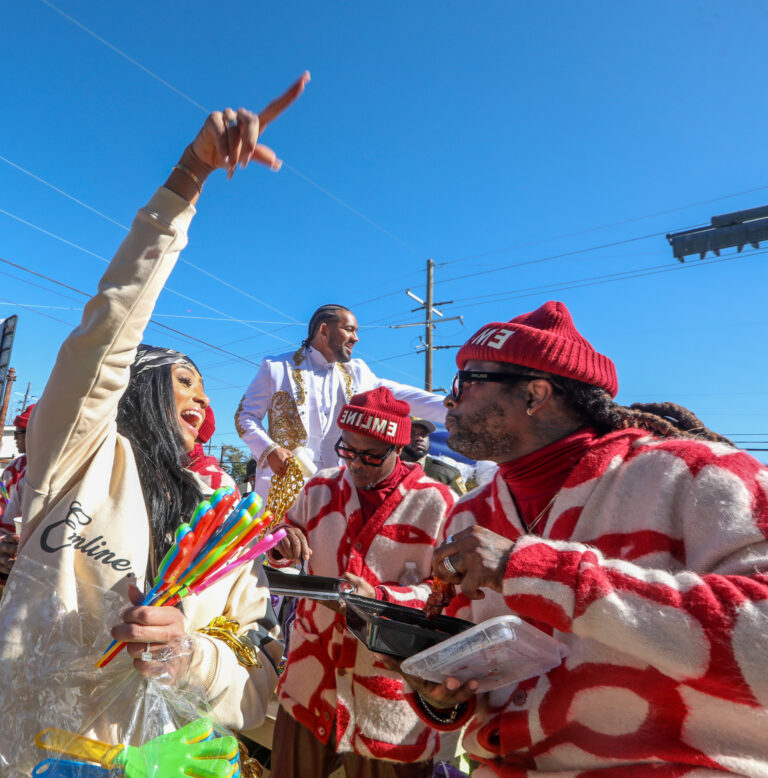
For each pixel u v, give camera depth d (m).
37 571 1.36
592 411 1.68
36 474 1.41
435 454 5.15
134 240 1.40
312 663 2.64
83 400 1.38
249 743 3.24
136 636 1.31
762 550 1.30
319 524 2.86
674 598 1.23
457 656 1.40
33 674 1.30
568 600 1.26
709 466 1.43
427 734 2.46
